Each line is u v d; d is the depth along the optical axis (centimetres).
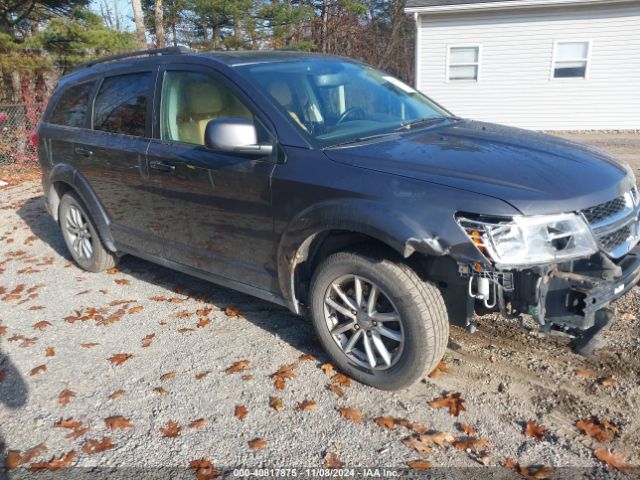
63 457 271
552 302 258
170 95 393
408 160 289
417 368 286
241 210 342
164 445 276
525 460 253
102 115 456
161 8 1958
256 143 316
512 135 347
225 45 2105
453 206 256
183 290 466
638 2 1410
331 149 310
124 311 432
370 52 3112
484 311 286
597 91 1516
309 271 334
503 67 1570
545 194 254
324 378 324
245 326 394
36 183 991
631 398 289
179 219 391
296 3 2630
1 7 1441
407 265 282
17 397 324
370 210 273
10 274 535
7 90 1470
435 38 1599
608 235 270
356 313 306
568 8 1466
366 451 265
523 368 322
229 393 315
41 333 403
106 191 454
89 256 514
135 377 338
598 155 320
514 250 246
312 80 373
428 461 256
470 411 288
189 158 366
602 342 285
